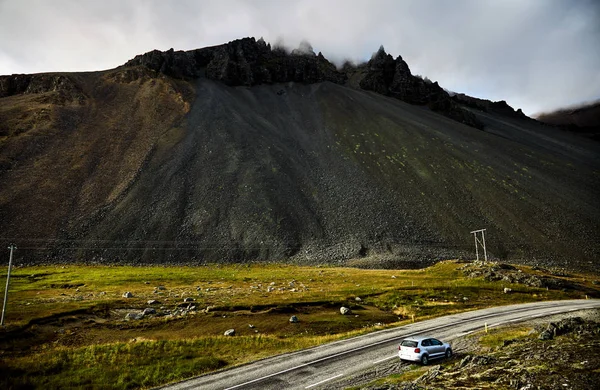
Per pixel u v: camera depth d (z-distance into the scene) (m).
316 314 53.12
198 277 86.06
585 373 16.17
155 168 157.75
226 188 150.25
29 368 29.84
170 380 28.09
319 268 103.56
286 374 27.17
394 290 68.06
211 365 30.95
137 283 77.56
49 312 48.06
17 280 81.19
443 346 29.98
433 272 89.62
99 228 122.62
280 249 119.62
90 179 147.12
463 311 54.66
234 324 46.66
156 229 124.69
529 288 72.94
